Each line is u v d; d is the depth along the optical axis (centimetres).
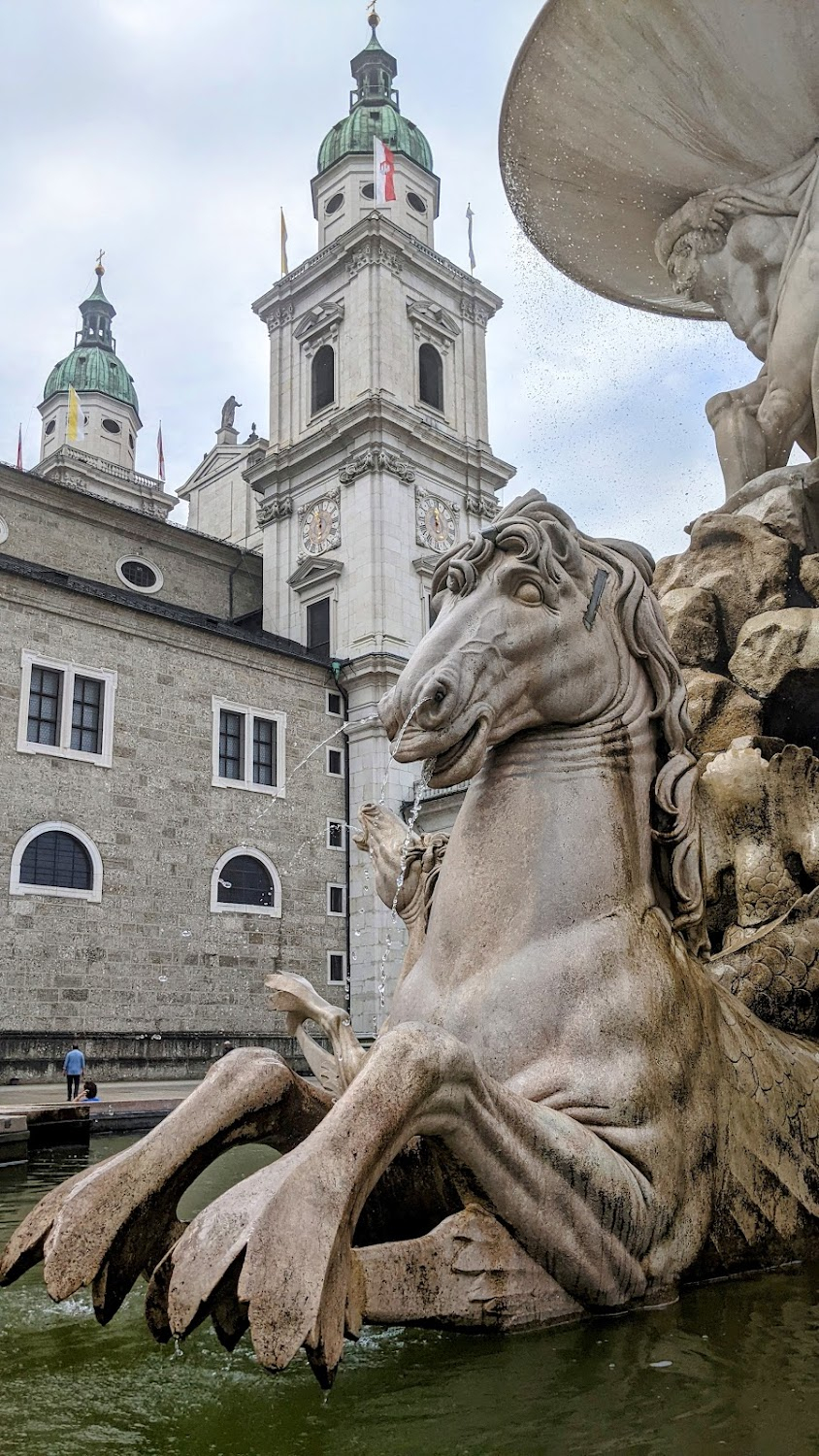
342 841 2953
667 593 369
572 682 206
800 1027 251
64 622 2503
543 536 206
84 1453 116
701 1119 189
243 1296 114
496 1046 186
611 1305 169
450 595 208
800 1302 177
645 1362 147
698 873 213
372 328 3562
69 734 2456
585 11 464
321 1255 121
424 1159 172
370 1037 2778
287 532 3588
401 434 3441
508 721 201
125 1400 134
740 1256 196
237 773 2780
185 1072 2405
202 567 3619
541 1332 160
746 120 476
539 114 516
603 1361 147
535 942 194
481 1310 155
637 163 517
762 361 493
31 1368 148
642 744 214
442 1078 144
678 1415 128
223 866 2667
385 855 272
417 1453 117
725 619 359
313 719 3003
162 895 2533
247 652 2864
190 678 2719
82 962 2359
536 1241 160
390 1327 163
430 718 191
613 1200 165
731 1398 134
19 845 2319
